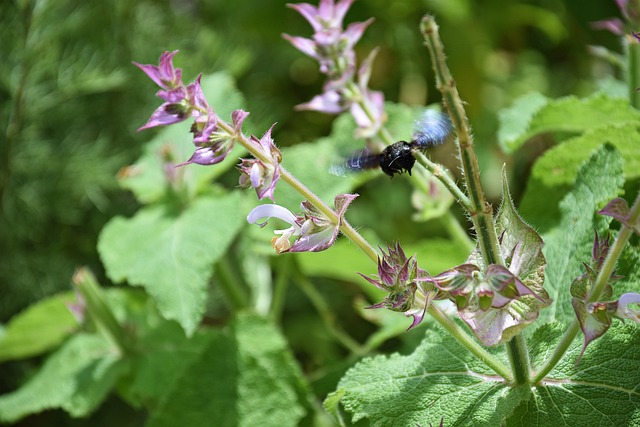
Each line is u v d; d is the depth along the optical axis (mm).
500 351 568
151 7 1157
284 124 1262
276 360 727
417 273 512
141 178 812
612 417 534
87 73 1019
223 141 500
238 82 1245
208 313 1054
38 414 1031
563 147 654
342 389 561
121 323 808
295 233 513
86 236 1082
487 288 491
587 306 504
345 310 1088
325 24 687
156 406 791
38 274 1029
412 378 565
